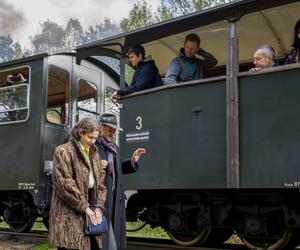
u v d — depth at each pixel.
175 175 6.28
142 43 7.00
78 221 4.01
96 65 10.24
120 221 4.75
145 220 7.17
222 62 7.68
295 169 5.25
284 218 5.84
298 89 5.32
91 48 7.38
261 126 5.57
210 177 5.95
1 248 7.49
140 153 5.08
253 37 7.16
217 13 6.13
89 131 4.18
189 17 6.29
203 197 6.48
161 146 6.47
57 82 9.03
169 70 6.71
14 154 8.68
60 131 8.87
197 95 6.20
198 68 6.96
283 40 7.03
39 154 8.34
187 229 6.62
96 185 4.23
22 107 8.72
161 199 6.91
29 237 8.34
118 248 4.68
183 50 6.82
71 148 4.14
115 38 7.01
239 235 6.25
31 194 8.68
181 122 6.30
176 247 6.47
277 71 5.49
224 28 6.84
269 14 6.46
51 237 4.01
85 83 9.82
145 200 7.13
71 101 9.31
